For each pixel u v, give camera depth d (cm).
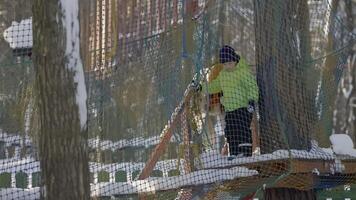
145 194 1134
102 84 1355
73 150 876
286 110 1256
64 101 873
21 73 1432
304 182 1198
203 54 1286
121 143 1483
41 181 884
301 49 1291
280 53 1274
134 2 1305
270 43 1277
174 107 1327
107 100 1396
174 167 1345
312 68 1343
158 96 1382
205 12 1280
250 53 2055
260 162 1144
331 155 1191
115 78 1355
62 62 874
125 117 1473
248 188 1196
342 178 1239
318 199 1538
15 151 1471
